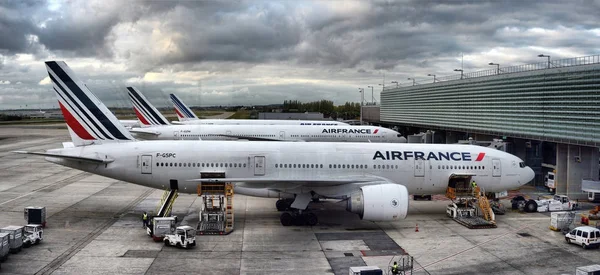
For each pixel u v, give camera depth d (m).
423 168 35.09
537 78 43.91
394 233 30.95
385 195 30.61
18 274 22.50
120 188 45.97
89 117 34.38
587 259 25.81
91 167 33.62
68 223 32.31
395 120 93.25
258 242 28.53
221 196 32.50
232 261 25.00
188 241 26.89
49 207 37.19
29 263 24.11
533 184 51.53
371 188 31.03
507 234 30.91
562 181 43.19
